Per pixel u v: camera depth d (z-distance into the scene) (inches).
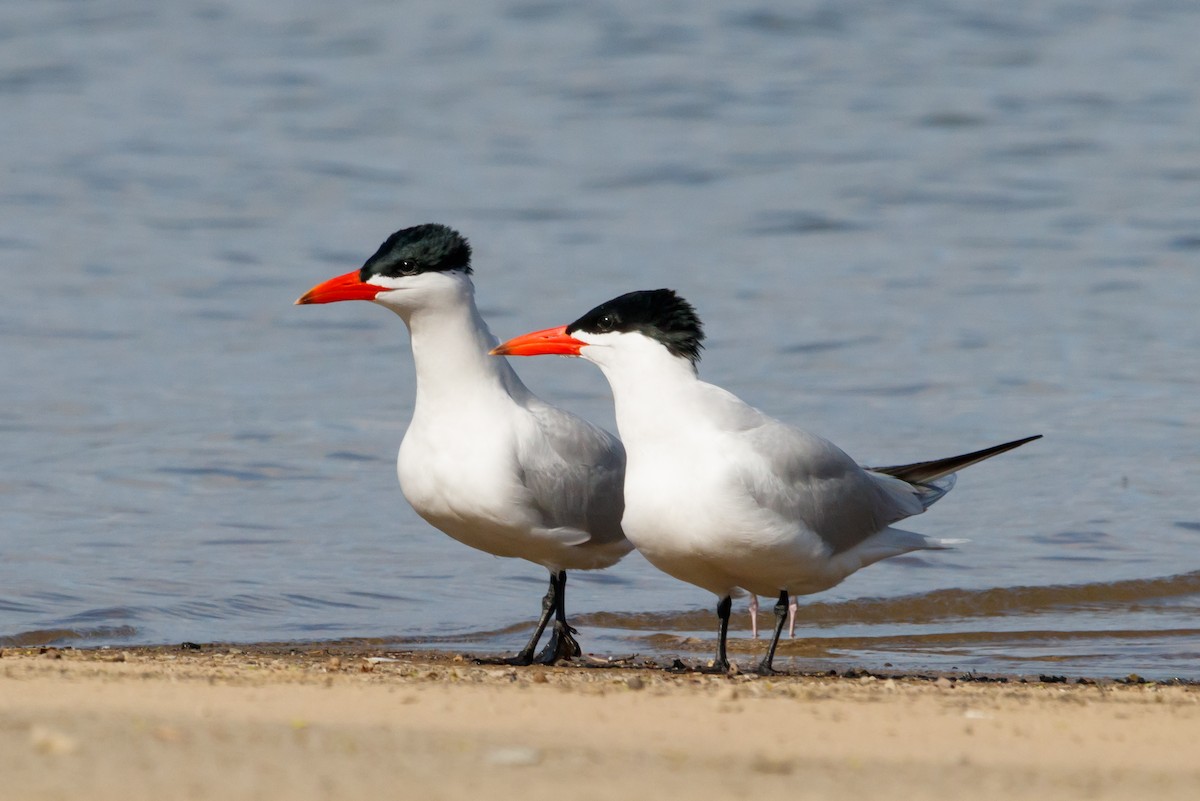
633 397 364.8
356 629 466.6
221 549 540.1
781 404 731.4
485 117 1428.4
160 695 290.2
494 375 397.1
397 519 580.7
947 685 353.4
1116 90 1534.2
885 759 252.2
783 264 1018.7
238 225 1088.8
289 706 282.5
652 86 1526.8
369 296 391.2
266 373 775.7
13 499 585.3
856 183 1235.9
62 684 300.2
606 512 402.0
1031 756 259.3
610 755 245.3
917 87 1544.0
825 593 513.3
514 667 382.3
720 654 386.6
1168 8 1866.4
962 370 787.4
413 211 1139.9
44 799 207.0
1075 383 767.1
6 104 1409.9
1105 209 1158.3
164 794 211.2
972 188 1220.5
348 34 1681.8
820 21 1759.4
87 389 735.7
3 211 1100.5
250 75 1537.9
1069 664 435.8
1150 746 271.0
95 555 527.5
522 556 410.6
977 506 605.9
